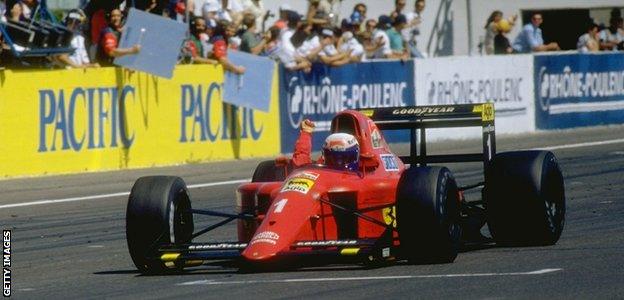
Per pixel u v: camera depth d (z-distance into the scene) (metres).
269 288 27.02
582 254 31.30
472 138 76.62
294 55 67.31
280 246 27.84
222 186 54.19
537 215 32.75
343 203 30.38
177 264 30.83
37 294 28.08
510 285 26.25
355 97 70.81
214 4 69.81
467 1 89.12
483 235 36.78
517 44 86.94
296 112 68.00
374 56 75.38
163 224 29.58
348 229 30.58
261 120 66.31
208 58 65.19
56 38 59.38
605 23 102.06
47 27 59.31
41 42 58.56
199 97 63.28
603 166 59.19
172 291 27.36
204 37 67.38
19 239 39.53
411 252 29.38
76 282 29.89
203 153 63.56
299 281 27.86
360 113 32.56
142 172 58.84
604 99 85.56
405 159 35.69
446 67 75.50
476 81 77.19
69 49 59.44
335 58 69.50
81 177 56.94
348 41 71.56
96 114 59.09
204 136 63.62
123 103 60.06
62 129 57.91
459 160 35.09
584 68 83.94
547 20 100.56
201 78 63.31
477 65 77.25
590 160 62.41
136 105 60.56
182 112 62.53
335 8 81.56
